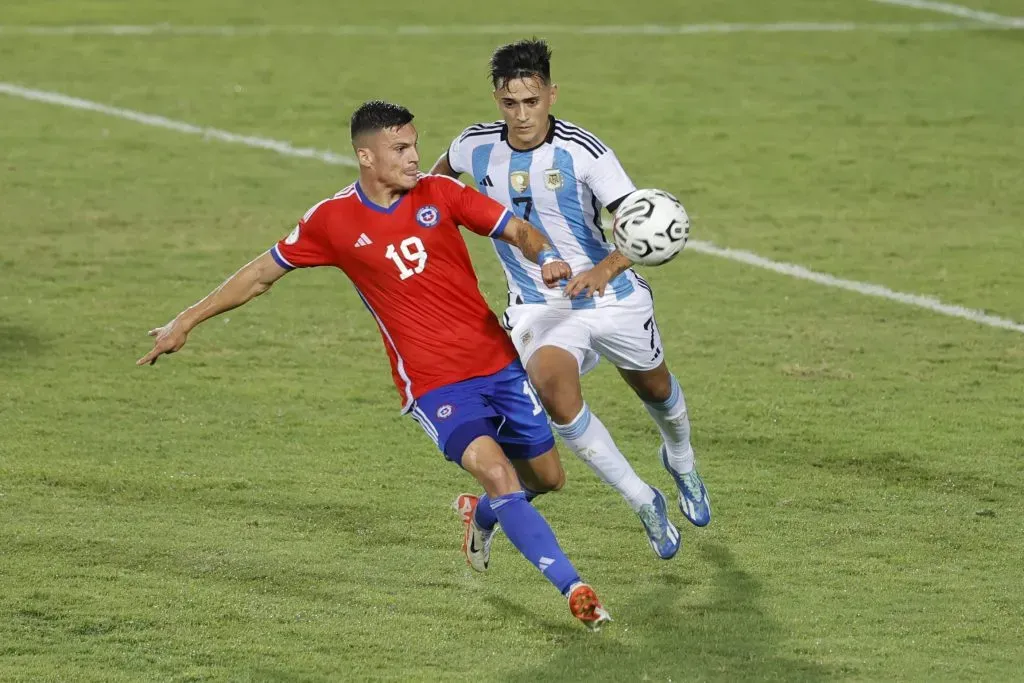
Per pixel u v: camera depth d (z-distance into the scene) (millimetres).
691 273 38219
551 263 18078
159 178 47125
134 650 18328
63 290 36094
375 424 27719
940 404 28797
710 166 48844
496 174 20750
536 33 69875
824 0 77625
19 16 72875
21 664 17828
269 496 23984
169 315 34344
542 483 20031
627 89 59156
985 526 22891
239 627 19109
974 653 18438
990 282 37094
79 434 26781
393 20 72938
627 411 28688
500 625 19422
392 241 18359
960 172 48000
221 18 73125
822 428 27484
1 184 45844
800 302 35781
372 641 18797
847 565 21438
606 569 21406
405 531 22672
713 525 23094
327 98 57719
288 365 31219
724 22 72312
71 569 20781
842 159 49594
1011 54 65250
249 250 39812
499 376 19000
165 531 22375
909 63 63688
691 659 18359
